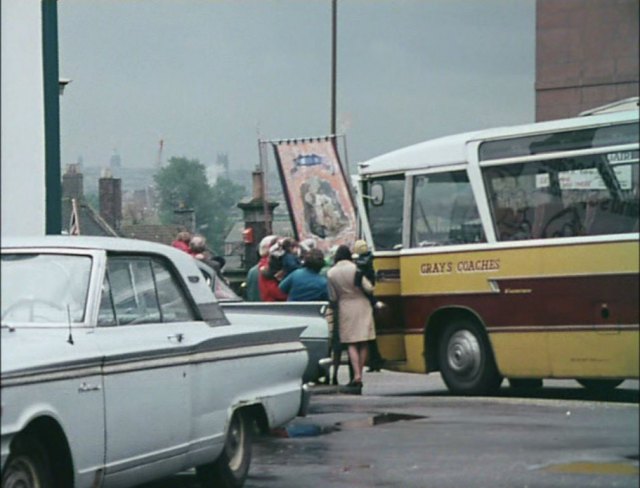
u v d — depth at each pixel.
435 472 8.49
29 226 8.98
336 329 14.81
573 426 9.87
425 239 14.41
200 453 8.40
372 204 14.31
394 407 12.22
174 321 8.52
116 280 8.09
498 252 13.80
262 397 9.16
